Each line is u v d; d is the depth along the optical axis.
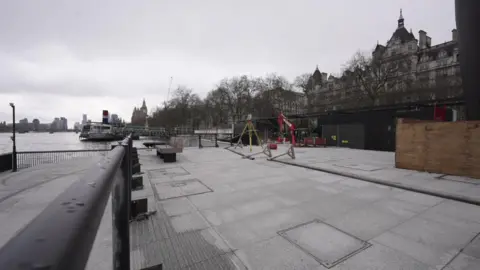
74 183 0.88
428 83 40.12
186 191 5.32
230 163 9.44
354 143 17.53
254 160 10.36
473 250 2.95
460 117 21.53
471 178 6.51
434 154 7.29
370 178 6.44
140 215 3.78
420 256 2.83
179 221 3.74
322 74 69.19
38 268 0.28
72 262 0.39
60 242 0.41
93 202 0.72
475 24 8.39
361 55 39.44
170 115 66.19
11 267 0.26
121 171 1.69
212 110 68.00
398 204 4.53
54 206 0.62
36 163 11.85
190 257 2.82
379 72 36.66
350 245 3.06
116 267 1.67
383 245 3.06
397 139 8.21
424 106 14.21
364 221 3.76
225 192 5.27
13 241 0.38
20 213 4.50
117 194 1.67
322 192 5.30
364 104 39.00
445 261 2.74
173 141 14.44
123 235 1.68
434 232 3.40
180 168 8.23
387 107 15.70
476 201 4.49
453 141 6.93
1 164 9.20
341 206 4.42
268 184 5.98
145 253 2.88
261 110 54.53
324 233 3.37
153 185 5.83
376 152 14.21
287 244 3.09
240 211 4.16
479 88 8.54
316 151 14.95
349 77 42.56
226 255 2.86
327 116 20.00
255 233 3.37
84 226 0.55
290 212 4.12
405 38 56.66
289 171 7.74
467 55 8.72
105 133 59.78
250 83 60.62
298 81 55.16
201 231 3.42
